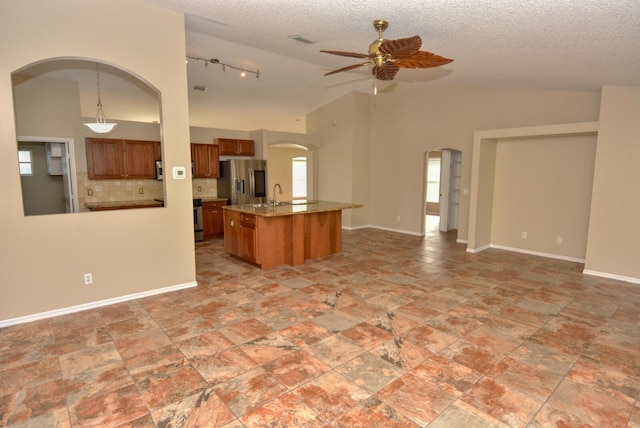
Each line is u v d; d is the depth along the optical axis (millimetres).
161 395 2186
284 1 2922
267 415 2006
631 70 3381
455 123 6824
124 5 3514
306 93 7695
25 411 2043
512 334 3010
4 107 3012
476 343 2850
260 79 6680
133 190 6320
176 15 3834
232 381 2328
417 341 2877
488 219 6316
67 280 3414
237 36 4633
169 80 3855
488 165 6105
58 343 2834
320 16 3174
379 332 3031
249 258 5156
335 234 5863
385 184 8164
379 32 3104
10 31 2988
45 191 6086
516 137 5766
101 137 5871
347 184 8203
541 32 2672
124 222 3695
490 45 3236
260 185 7754
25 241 3186
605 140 4496
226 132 7836
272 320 3266
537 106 5734
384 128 8070
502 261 5457
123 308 3549
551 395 2203
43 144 6000
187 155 4051
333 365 2520
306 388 2252
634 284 4344
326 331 3045
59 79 5418
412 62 3104
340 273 4773
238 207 5359
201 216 6953
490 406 2094
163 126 3867
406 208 7797
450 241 6992
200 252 6012
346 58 5168
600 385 2311
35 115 5273
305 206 5500
